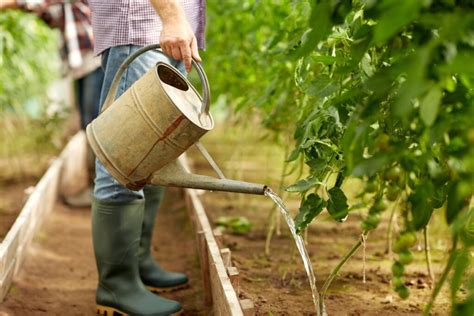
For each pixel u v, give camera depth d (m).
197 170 7.71
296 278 4.03
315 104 3.43
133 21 3.47
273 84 4.16
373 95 2.17
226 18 6.36
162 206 6.65
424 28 2.13
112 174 3.26
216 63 6.45
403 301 3.57
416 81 1.77
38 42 7.53
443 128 2.10
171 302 3.71
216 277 3.38
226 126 7.52
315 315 3.36
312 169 3.03
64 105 8.00
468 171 2.11
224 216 5.74
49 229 5.65
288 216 2.96
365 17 2.19
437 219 4.89
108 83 3.59
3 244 3.93
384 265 4.24
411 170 2.27
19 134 8.84
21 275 4.34
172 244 5.38
